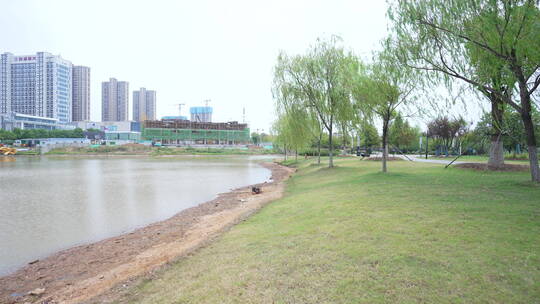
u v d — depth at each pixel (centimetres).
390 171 1931
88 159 7612
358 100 2044
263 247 702
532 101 1103
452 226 701
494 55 1057
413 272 494
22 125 14562
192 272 618
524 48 970
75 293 648
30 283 754
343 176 1995
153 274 648
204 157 8706
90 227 1282
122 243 1045
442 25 1122
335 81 2461
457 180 1373
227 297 480
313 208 1076
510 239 597
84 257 923
